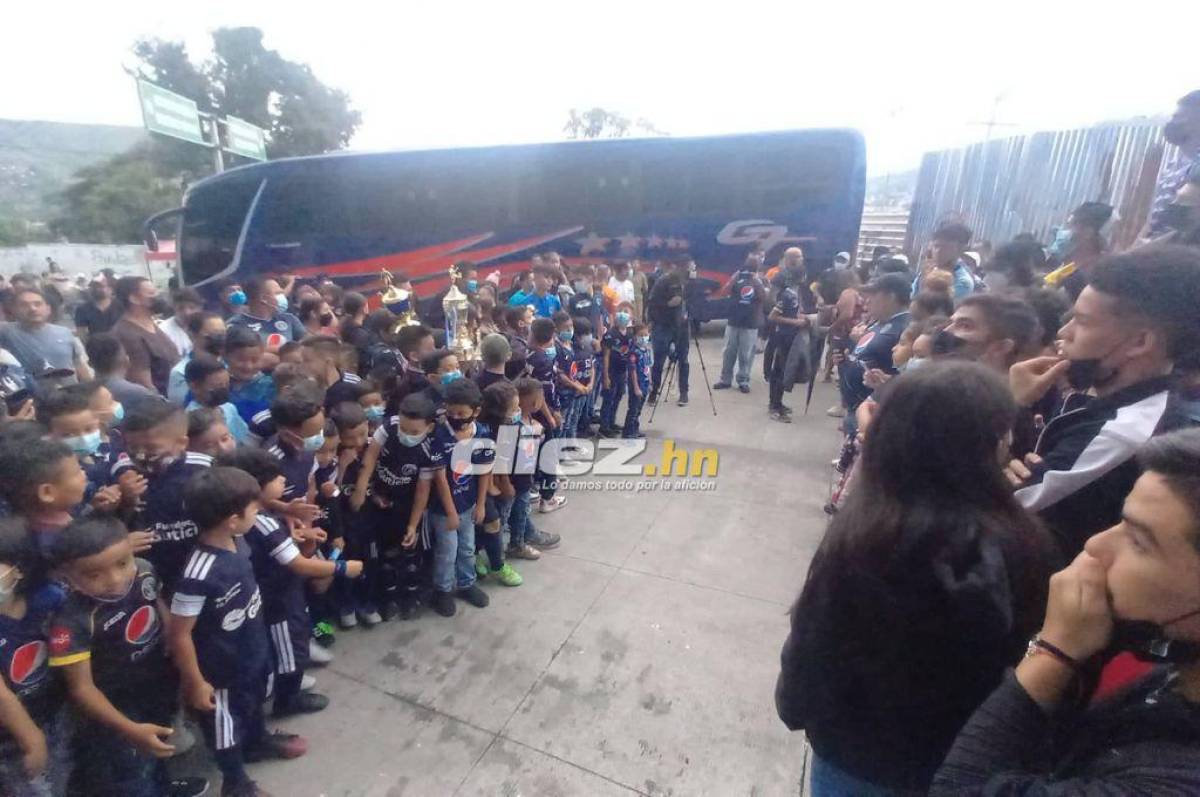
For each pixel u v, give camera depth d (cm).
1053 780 84
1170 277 151
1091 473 157
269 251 1088
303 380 291
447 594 347
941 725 115
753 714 280
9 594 170
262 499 246
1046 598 108
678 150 1071
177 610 205
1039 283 401
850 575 112
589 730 269
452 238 1112
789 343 686
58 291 660
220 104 2877
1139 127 630
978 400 108
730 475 546
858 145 1028
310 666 305
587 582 382
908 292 420
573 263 1124
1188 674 79
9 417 281
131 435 236
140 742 197
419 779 244
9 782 175
